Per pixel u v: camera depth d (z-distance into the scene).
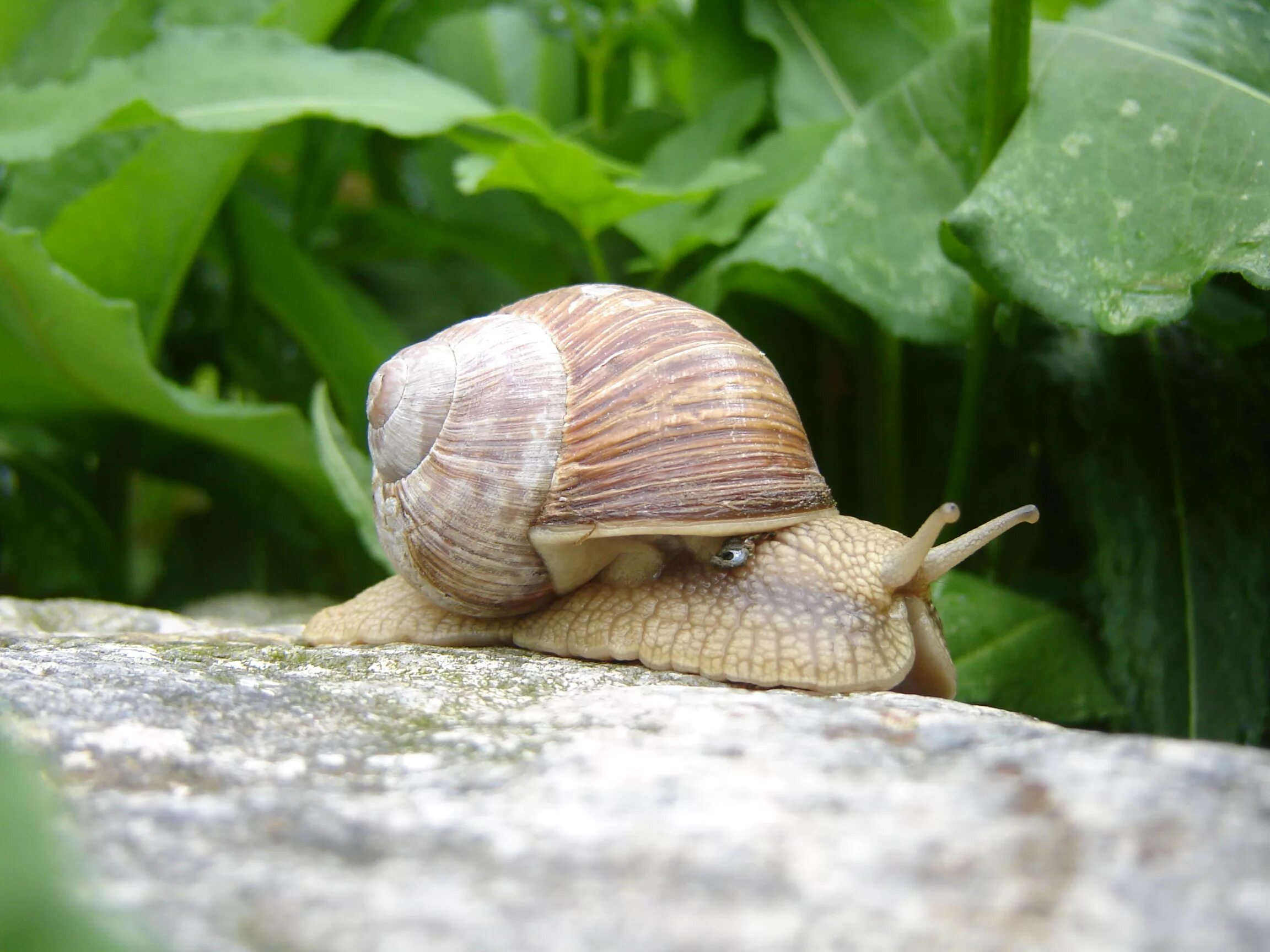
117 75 0.17
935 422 0.18
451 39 0.25
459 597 0.13
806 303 0.18
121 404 0.19
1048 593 0.17
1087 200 0.14
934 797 0.08
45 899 0.06
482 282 0.26
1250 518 0.15
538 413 0.12
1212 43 0.14
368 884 0.07
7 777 0.06
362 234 0.23
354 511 0.16
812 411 0.19
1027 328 0.17
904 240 0.16
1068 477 0.16
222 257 0.21
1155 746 0.09
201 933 0.07
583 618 0.13
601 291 0.13
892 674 0.12
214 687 0.10
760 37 0.19
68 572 0.20
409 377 0.13
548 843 0.08
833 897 0.07
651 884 0.07
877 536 0.13
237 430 0.18
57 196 0.18
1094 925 0.07
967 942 0.07
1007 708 0.15
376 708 0.10
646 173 0.19
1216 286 0.16
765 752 0.09
